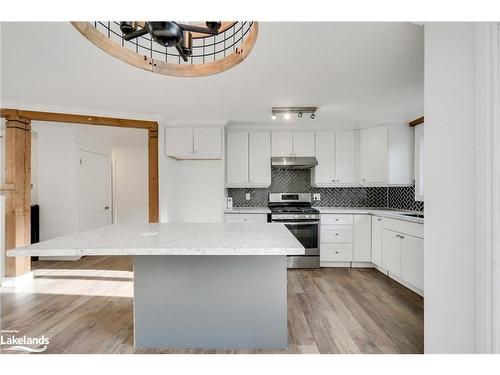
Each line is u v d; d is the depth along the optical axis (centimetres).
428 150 147
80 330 212
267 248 139
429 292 147
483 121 113
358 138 407
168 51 213
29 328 215
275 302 185
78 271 364
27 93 278
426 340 149
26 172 321
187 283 186
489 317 112
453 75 130
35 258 422
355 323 222
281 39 176
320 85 255
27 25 160
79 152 439
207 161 434
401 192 392
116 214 622
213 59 221
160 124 371
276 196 436
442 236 138
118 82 247
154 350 185
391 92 275
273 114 340
